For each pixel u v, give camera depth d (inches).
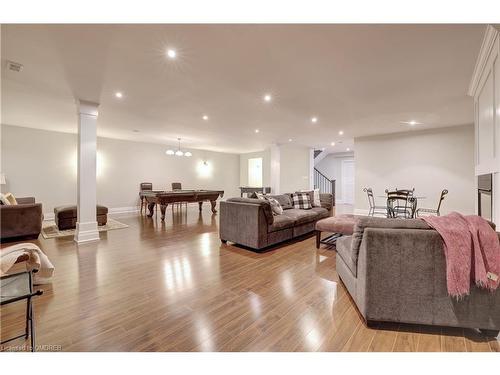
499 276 54.6
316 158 430.0
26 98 140.3
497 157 85.4
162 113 171.0
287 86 121.0
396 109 160.1
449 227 58.9
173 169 335.3
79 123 143.4
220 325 64.5
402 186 239.6
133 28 74.9
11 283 55.4
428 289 59.9
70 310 71.2
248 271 103.5
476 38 80.4
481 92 112.2
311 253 129.3
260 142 301.6
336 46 85.4
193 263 113.1
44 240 151.7
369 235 62.6
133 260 116.4
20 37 78.9
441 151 219.6
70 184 250.2
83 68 101.5
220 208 149.8
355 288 72.3
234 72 105.8
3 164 213.2
